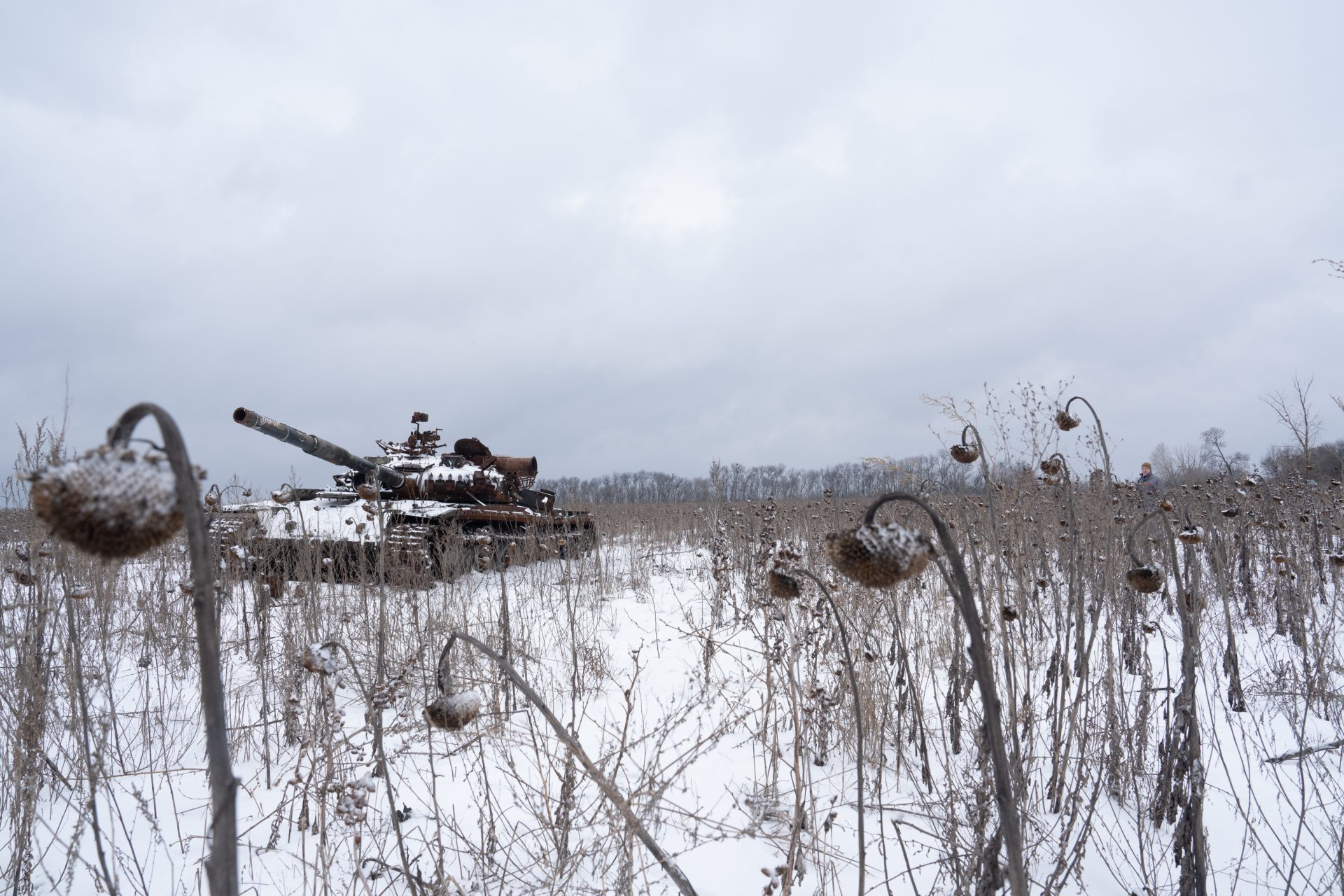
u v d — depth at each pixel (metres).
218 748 1.08
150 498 1.01
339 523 9.37
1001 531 4.78
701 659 5.21
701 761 4.16
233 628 6.86
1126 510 5.51
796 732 2.82
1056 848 3.29
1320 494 8.48
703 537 12.28
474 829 3.58
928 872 3.14
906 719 4.45
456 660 5.39
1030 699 3.60
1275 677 5.01
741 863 3.24
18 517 4.57
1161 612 6.68
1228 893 2.91
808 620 4.59
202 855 3.39
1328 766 3.83
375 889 3.04
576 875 3.14
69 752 4.09
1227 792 3.67
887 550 1.43
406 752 3.41
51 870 3.25
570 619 5.87
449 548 9.30
